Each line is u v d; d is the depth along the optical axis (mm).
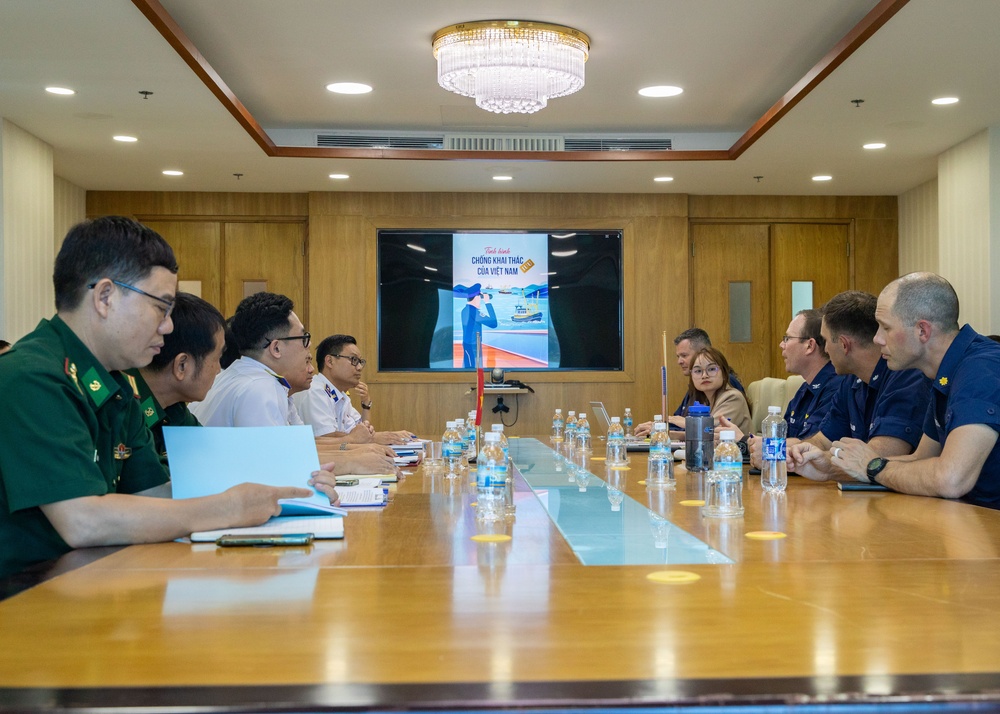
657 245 7102
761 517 1767
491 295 7051
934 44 3938
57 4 3445
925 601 1064
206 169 6207
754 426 4754
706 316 7270
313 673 811
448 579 1202
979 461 2041
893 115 5012
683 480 2500
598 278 7105
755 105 5484
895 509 1873
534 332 7074
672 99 5344
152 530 1480
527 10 3949
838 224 7320
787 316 7273
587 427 3816
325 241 6965
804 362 3479
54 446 1445
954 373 2225
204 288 7059
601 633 935
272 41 4344
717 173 6355
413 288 7020
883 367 2814
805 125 5184
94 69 4168
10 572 1483
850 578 1194
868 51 4016
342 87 5090
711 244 7277
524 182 6633
